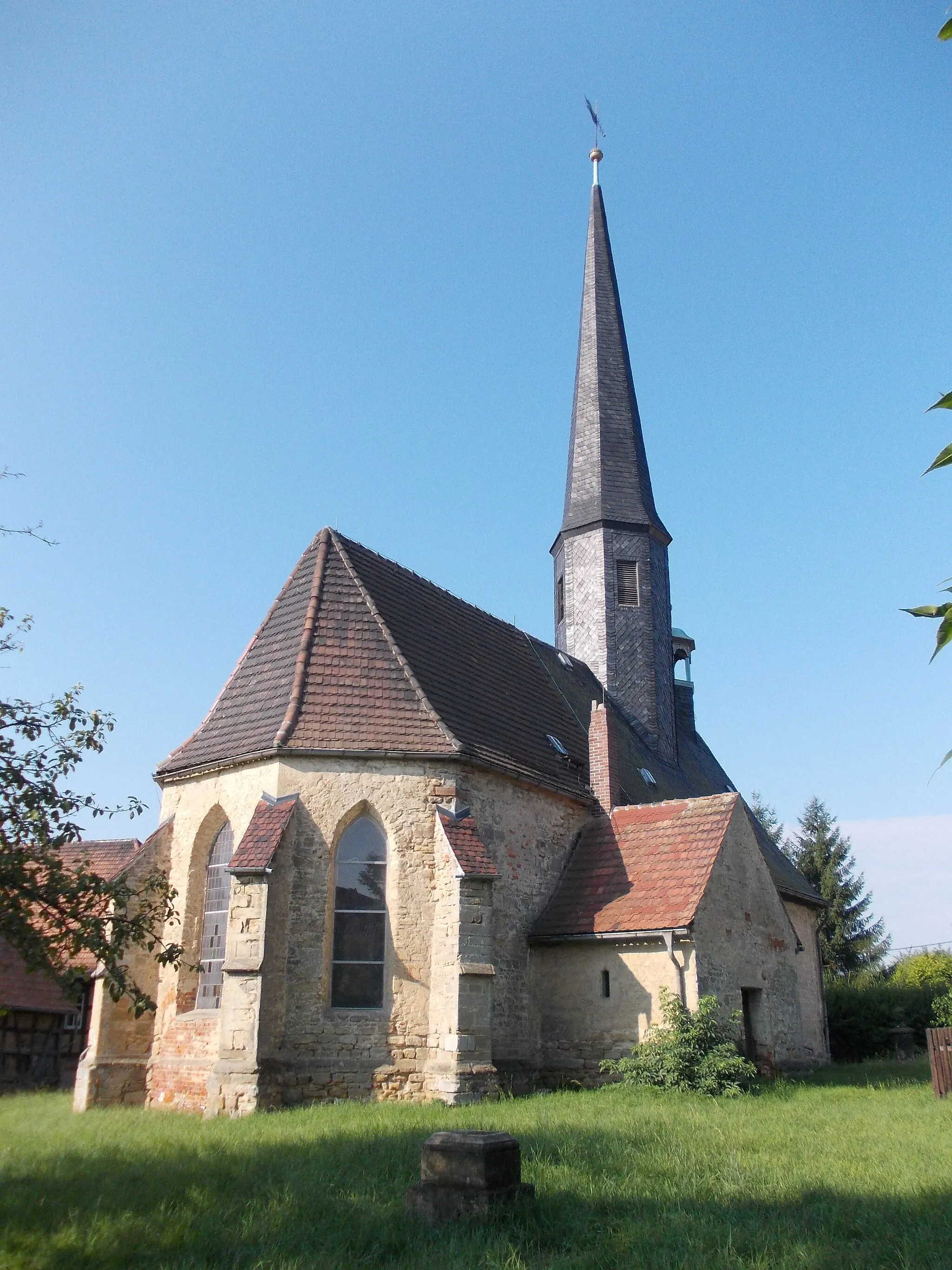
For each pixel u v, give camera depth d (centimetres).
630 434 3475
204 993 1972
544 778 2312
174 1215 874
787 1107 1603
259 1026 1731
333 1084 1797
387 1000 1870
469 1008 1827
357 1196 940
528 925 2189
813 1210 868
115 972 1130
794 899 3180
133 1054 1992
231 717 2148
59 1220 859
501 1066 2000
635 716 3150
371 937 1919
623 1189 961
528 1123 1394
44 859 1101
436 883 1942
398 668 2148
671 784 3050
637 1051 1908
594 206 3862
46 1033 2656
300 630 2184
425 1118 1459
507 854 2162
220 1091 1702
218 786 2067
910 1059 3180
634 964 2061
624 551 3297
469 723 2212
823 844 5472
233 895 1806
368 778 1981
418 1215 884
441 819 1969
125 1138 1338
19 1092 2502
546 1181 993
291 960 1839
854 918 5331
